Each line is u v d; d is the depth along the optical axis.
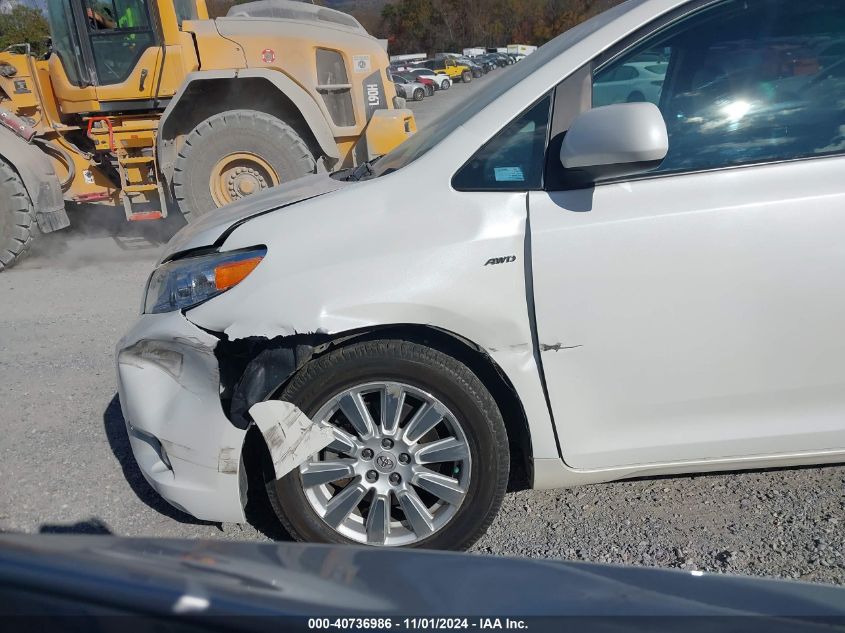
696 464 2.68
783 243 2.48
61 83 7.19
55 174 7.23
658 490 3.04
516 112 2.61
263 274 2.51
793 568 2.54
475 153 2.60
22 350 4.93
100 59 7.12
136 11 7.00
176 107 7.27
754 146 2.57
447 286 2.46
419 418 2.56
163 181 7.47
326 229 2.56
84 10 6.94
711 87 2.63
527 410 2.58
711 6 2.65
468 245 2.48
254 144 7.14
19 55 7.33
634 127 2.36
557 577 1.33
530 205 2.53
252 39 7.26
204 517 2.65
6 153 6.88
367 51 7.54
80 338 5.12
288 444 2.51
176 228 8.32
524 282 2.49
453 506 2.61
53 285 6.56
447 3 73.38
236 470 2.58
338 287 2.45
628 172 2.48
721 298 2.50
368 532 2.63
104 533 2.94
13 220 7.00
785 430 2.64
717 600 1.28
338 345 2.55
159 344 2.60
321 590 1.21
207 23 7.34
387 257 2.48
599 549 2.71
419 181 2.61
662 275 2.48
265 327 2.45
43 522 3.02
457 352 2.60
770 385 2.59
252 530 2.91
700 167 2.56
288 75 7.34
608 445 2.63
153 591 1.09
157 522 3.00
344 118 7.66
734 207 2.49
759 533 2.73
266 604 1.12
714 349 2.53
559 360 2.53
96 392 4.23
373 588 1.25
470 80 50.41
